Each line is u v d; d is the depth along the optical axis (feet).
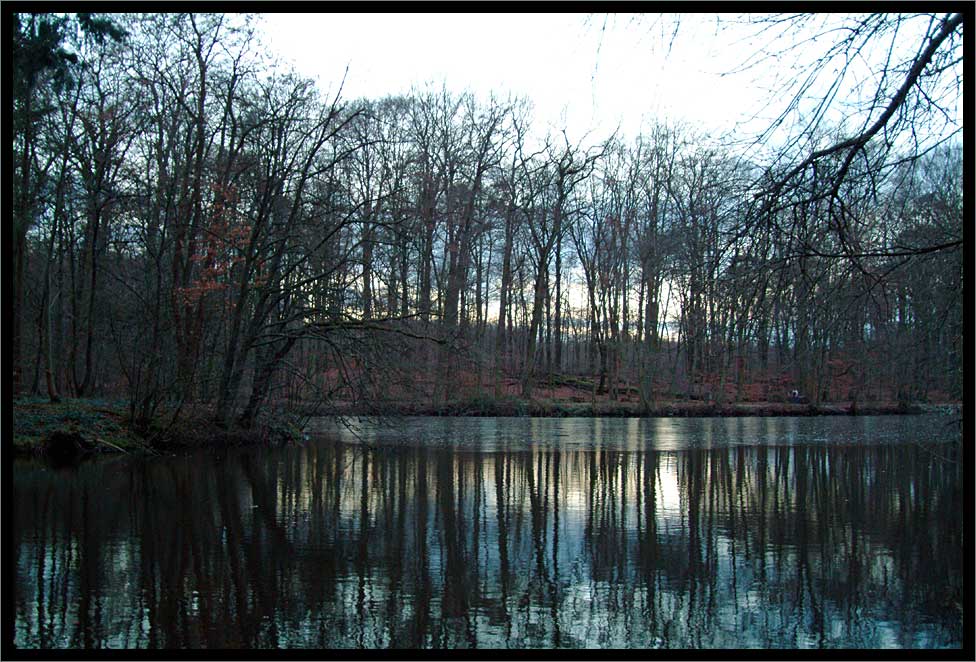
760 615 26.81
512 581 29.99
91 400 72.13
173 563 31.78
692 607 27.20
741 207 22.34
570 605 27.68
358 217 67.97
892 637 24.70
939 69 19.04
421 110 121.39
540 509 43.88
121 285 68.08
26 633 24.17
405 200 87.76
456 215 115.96
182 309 65.62
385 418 71.05
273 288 67.92
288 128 66.64
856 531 38.70
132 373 63.93
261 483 51.42
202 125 66.54
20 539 35.24
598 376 146.20
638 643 24.30
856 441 78.89
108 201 67.77
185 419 67.31
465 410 107.96
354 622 25.70
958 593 28.94
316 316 68.64
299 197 66.49
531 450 71.36
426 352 98.22
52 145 67.31
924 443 72.59
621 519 41.32
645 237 110.73
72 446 58.18
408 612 26.58
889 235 23.76
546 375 140.67
